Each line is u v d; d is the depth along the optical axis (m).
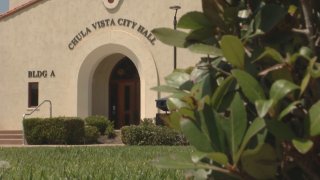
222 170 2.21
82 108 26.38
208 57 2.53
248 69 2.26
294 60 2.18
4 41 27.38
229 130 2.24
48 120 21.91
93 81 28.22
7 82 27.22
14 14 27.33
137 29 25.42
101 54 26.47
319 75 2.09
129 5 25.64
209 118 2.27
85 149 13.70
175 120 2.42
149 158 10.30
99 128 24.09
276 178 2.29
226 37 2.20
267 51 2.19
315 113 2.10
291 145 2.18
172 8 22.91
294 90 2.14
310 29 2.26
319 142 2.18
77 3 26.48
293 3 2.40
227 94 2.30
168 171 6.39
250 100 2.16
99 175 6.35
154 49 24.95
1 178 6.33
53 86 26.61
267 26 2.26
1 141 24.77
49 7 26.89
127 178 6.15
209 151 2.24
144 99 24.95
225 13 2.42
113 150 13.28
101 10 26.11
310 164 2.21
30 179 6.01
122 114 28.56
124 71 28.64
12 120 26.98
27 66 27.02
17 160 9.82
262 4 2.38
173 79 2.65
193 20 2.47
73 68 26.38
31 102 26.92
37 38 26.97
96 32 26.17
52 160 9.80
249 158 2.14
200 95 2.40
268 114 2.15
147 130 20.14
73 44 26.47
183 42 2.49
